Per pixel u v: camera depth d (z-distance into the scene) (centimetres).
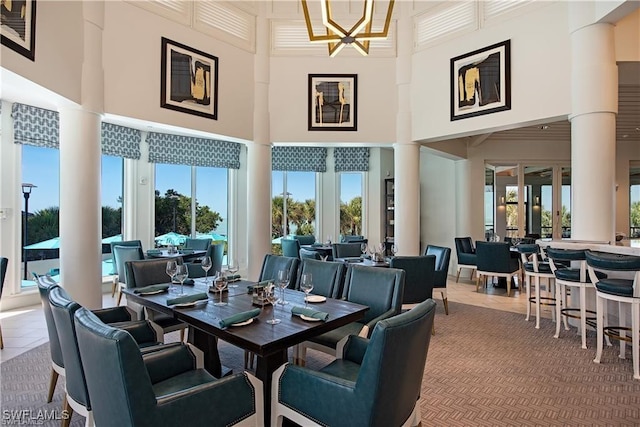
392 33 557
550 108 415
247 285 315
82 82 381
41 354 342
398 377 156
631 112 591
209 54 504
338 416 159
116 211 649
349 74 559
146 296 272
